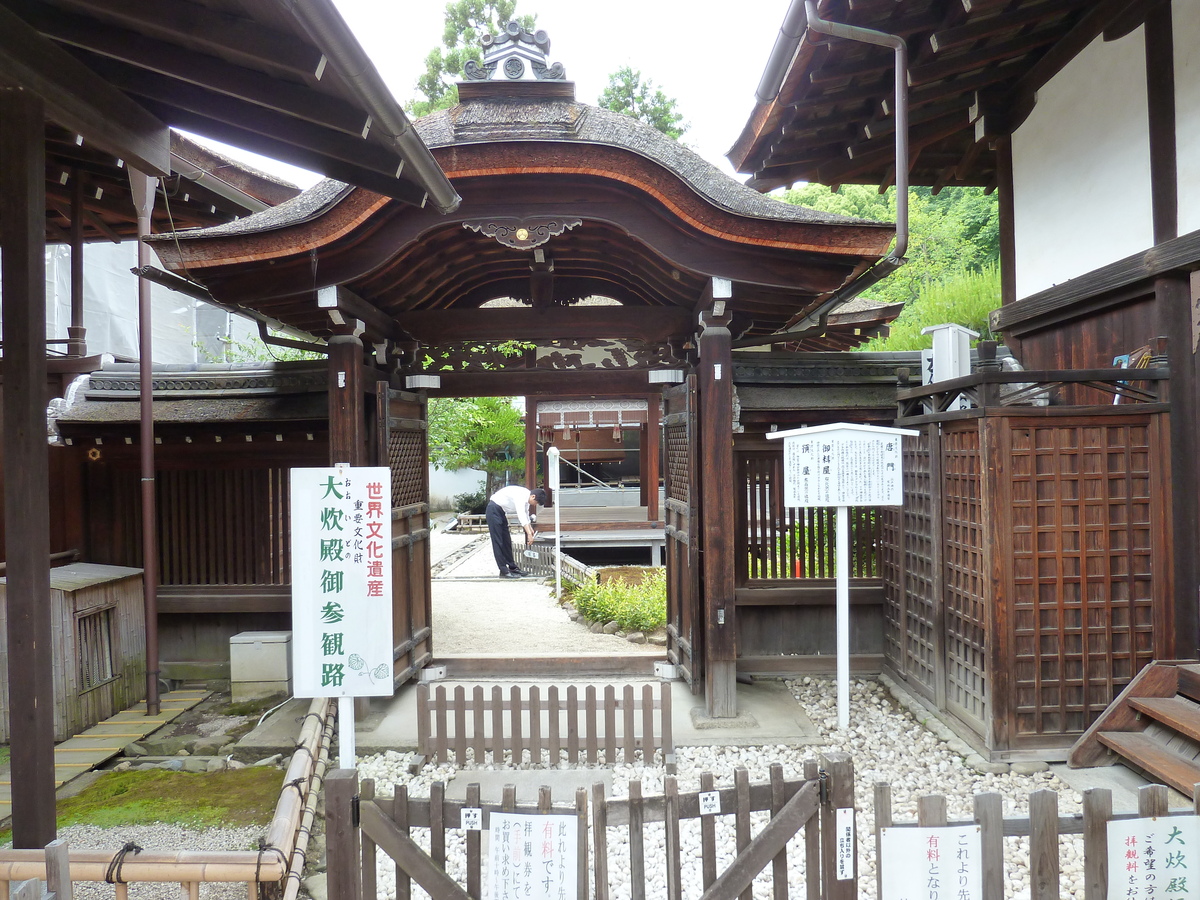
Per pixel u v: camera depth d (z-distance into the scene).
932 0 4.85
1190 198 4.75
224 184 7.75
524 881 2.49
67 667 5.42
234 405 6.46
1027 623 4.65
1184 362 4.66
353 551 4.19
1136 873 2.38
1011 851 3.69
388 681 4.17
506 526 12.41
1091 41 5.54
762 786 2.57
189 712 6.02
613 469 25.81
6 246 2.95
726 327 5.51
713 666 5.49
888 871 2.38
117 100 3.39
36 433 2.99
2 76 2.80
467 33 17.88
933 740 5.11
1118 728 4.50
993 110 6.58
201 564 6.70
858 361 6.71
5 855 2.81
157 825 4.11
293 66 2.79
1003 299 6.77
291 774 4.03
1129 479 4.68
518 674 6.60
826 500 5.38
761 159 7.01
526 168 4.79
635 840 2.53
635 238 5.09
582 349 6.50
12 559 2.94
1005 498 4.64
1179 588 4.64
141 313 5.95
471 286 7.02
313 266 4.88
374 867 2.54
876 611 6.63
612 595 8.66
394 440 5.96
